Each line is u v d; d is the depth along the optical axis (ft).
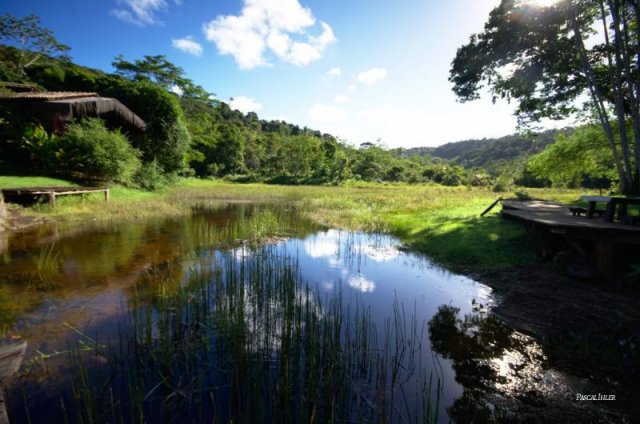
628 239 19.01
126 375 11.30
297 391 10.79
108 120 72.90
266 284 19.03
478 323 15.72
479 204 55.57
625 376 11.63
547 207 35.65
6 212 36.47
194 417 9.52
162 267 23.32
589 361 12.56
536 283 20.03
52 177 54.39
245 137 240.53
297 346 12.35
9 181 45.83
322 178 171.22
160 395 10.43
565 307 16.60
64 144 56.59
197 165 169.27
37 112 60.70
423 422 9.39
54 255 25.75
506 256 25.53
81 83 87.51
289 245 31.35
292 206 60.95
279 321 15.29
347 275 22.89
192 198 71.92
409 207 55.26
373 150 221.87
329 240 33.47
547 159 57.93
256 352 12.56
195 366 11.95
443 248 28.81
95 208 45.09
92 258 25.17
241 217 47.19
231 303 15.39
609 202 22.40
